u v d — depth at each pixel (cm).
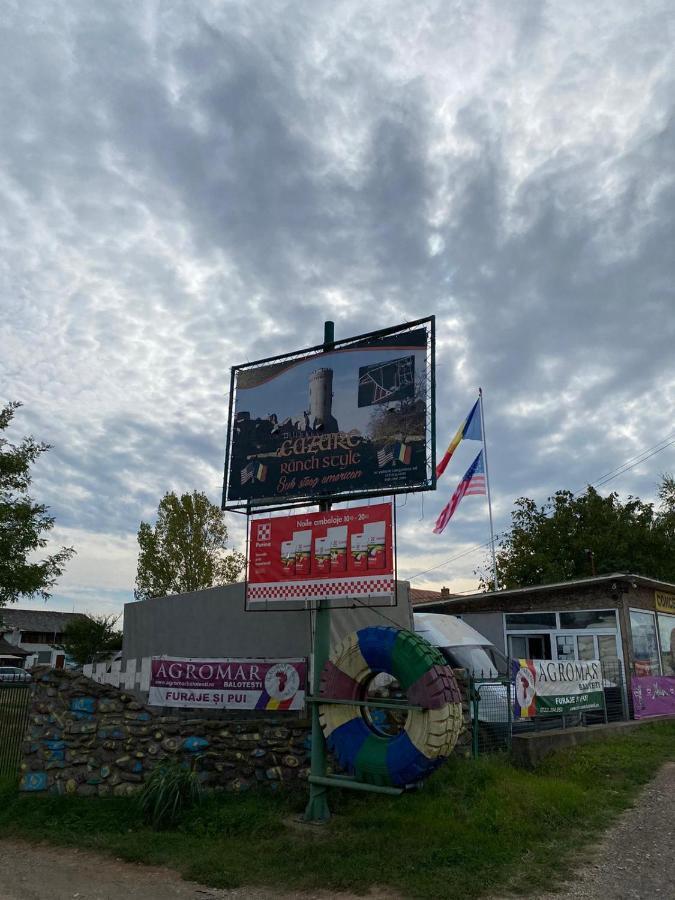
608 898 575
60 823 855
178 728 948
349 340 1014
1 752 1057
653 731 1438
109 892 645
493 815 768
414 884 618
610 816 811
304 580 944
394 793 761
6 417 1998
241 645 1275
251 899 618
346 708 834
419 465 898
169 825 821
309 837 764
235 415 1099
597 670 1437
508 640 1967
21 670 3272
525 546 3350
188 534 3088
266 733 934
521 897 586
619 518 3300
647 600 1967
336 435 988
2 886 667
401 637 804
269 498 1027
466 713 1016
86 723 972
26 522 1923
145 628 1495
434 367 926
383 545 895
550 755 1062
